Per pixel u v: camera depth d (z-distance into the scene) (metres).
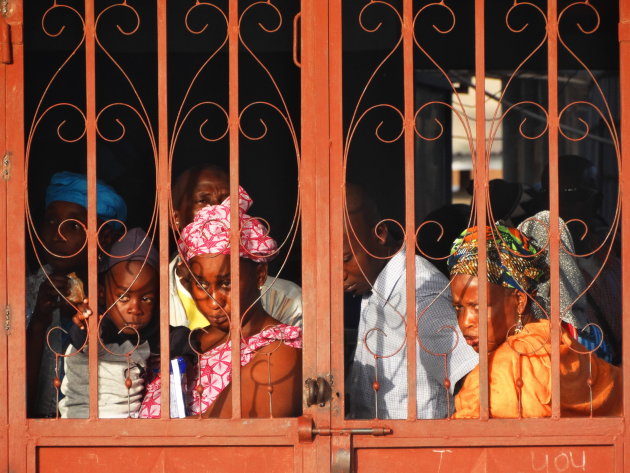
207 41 18.11
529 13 19.69
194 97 18.50
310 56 10.16
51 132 17.14
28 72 16.83
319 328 10.02
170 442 10.02
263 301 12.92
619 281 14.64
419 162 25.06
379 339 11.68
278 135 18.77
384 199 18.86
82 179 12.45
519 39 19.84
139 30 17.80
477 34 9.95
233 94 10.04
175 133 10.16
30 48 16.89
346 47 18.14
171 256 13.78
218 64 18.44
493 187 19.30
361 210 12.19
